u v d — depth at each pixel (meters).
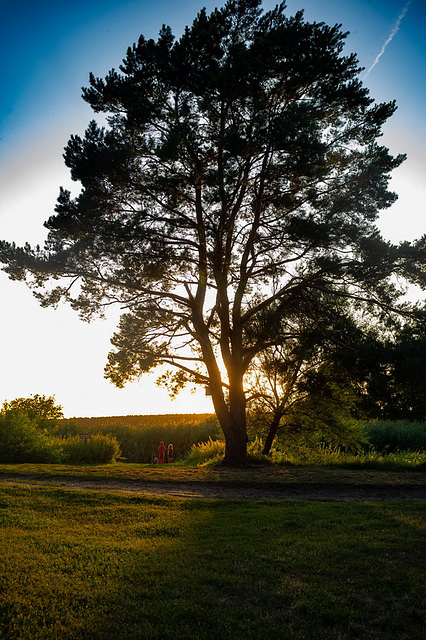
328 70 19.69
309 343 20.70
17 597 6.00
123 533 9.10
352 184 19.70
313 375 21.64
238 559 7.39
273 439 25.72
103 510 11.11
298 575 6.72
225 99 18.94
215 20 19.80
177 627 5.28
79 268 20.66
